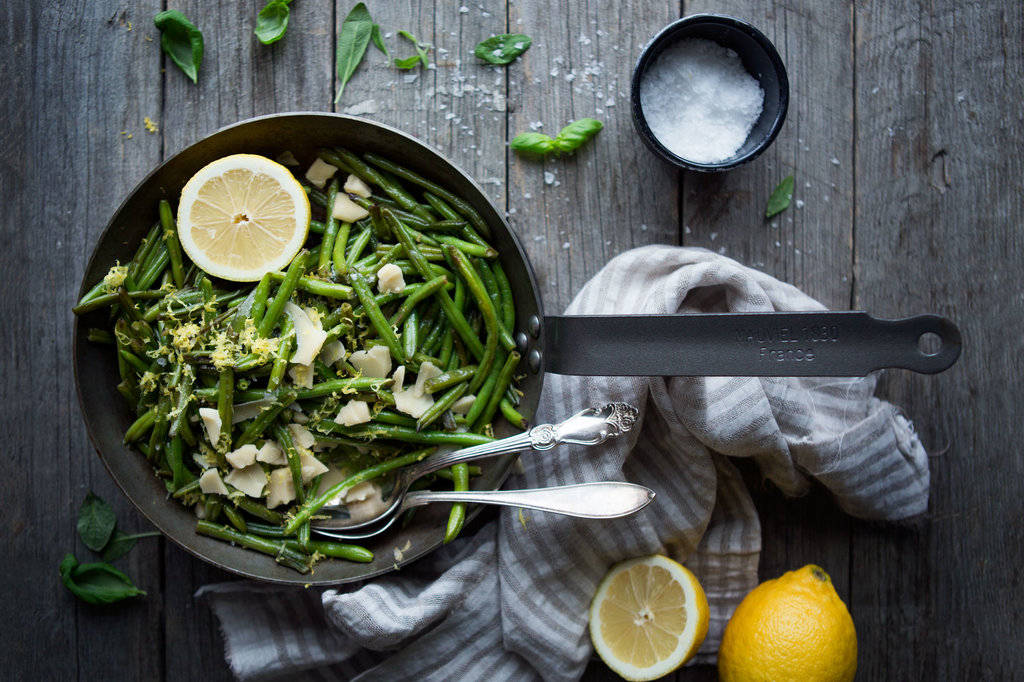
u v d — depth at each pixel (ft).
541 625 3.92
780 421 3.97
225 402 3.39
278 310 3.46
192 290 3.58
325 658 3.94
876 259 4.23
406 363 3.58
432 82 4.10
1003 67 4.23
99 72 4.07
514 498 3.56
